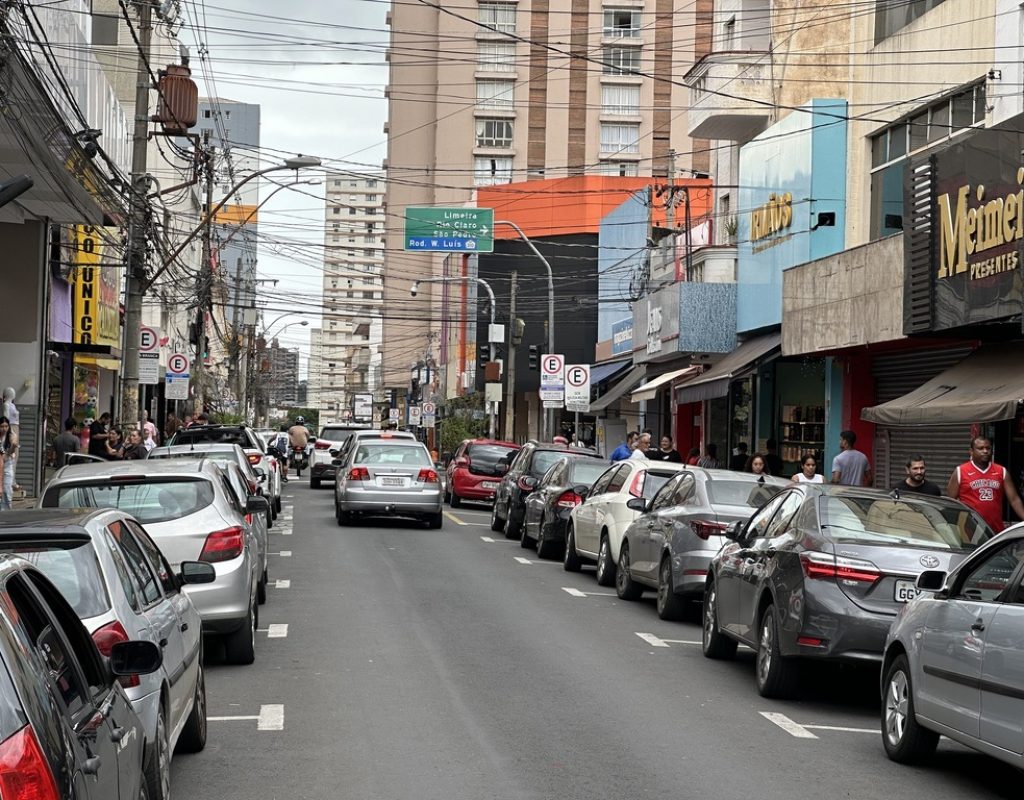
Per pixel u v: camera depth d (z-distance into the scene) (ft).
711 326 104.78
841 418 84.33
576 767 26.89
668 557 49.21
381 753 27.78
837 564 33.01
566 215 221.46
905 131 80.53
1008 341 65.41
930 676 27.12
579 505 66.44
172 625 24.41
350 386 592.60
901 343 73.51
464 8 287.89
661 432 138.72
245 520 41.88
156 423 179.52
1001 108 67.05
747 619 37.55
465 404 195.52
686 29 288.51
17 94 58.18
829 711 34.19
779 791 25.52
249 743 28.63
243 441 93.56
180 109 89.40
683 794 24.98
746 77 102.47
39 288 93.66
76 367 126.41
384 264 317.01
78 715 14.47
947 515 35.47
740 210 103.40
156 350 108.06
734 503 48.39
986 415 54.29
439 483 88.53
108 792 14.65
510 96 288.10
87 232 105.19
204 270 147.02
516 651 41.34
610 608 52.65
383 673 37.09
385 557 69.26
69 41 81.41
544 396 117.80
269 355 496.64
